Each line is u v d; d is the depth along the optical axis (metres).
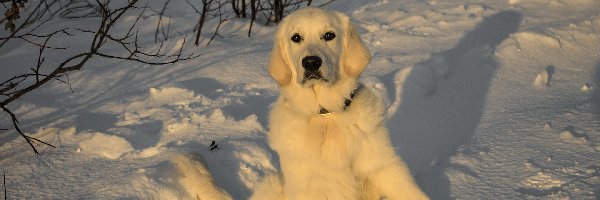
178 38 3.57
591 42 3.19
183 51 3.40
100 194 2.10
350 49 1.91
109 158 2.36
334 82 1.88
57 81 3.08
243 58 3.26
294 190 1.89
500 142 2.30
